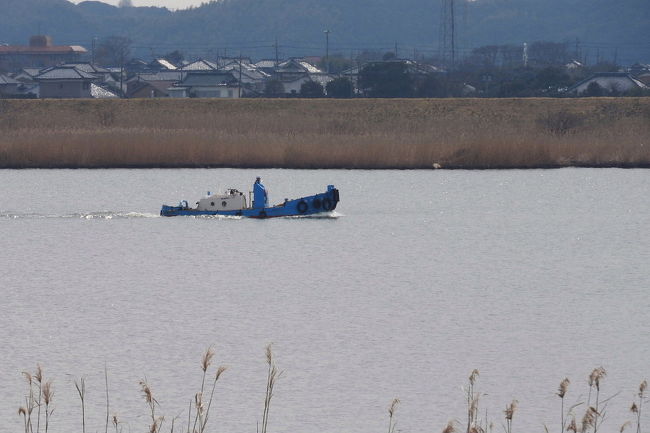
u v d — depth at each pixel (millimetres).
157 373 108562
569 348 118750
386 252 186625
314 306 140500
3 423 93562
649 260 180625
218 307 139750
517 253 187250
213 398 100812
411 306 140750
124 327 128000
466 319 132875
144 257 180750
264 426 85188
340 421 94625
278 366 110875
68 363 112188
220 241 197250
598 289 153750
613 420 95688
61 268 171000
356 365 111250
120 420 94625
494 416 96125
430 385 104875
